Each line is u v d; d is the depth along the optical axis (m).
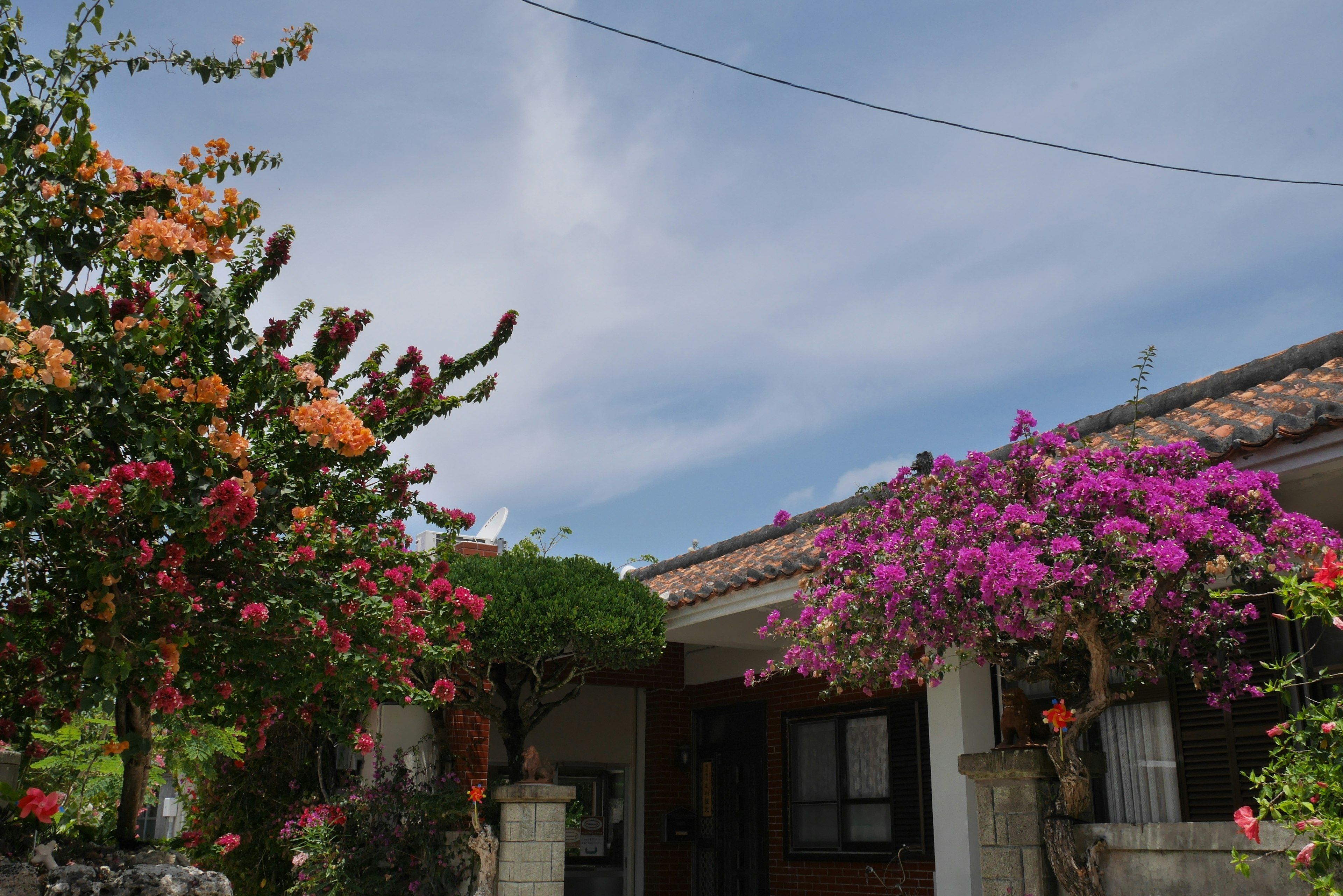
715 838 12.55
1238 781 6.93
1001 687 8.63
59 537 4.56
